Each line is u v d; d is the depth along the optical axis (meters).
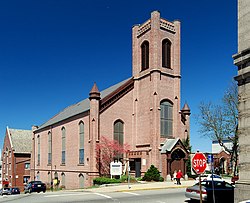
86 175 45.12
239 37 14.90
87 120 46.25
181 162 43.38
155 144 43.38
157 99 44.59
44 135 63.47
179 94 47.22
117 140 46.03
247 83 14.19
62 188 51.50
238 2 15.11
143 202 22.23
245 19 14.66
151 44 46.22
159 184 35.91
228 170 66.19
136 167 45.62
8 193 52.56
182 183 36.81
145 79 46.88
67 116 54.84
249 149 13.67
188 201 22.33
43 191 41.62
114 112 46.25
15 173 75.44
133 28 50.22
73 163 49.84
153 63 45.47
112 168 34.81
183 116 48.91
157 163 42.91
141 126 46.41
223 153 68.12
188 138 48.09
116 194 27.80
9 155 79.00
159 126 44.25
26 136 82.12
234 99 44.34
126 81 50.75
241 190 13.73
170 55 47.53
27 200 24.52
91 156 43.66
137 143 46.75
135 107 47.94
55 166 57.00
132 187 32.78
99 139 44.38
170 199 23.61
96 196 26.48
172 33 48.03
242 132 14.14
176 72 47.44
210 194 20.33
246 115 14.02
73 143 50.44
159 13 46.69
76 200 23.86
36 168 66.06
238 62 14.65
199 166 13.03
